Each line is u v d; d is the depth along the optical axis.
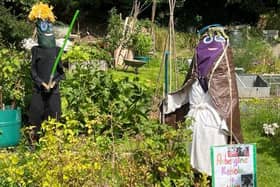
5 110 7.07
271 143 8.12
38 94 7.36
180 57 17.67
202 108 5.71
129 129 7.27
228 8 28.98
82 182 4.50
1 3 15.00
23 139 6.85
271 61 16.61
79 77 8.36
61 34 20.84
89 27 28.19
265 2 27.61
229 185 4.96
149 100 8.05
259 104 10.31
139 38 18.23
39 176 4.42
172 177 5.04
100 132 6.18
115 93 8.03
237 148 4.96
